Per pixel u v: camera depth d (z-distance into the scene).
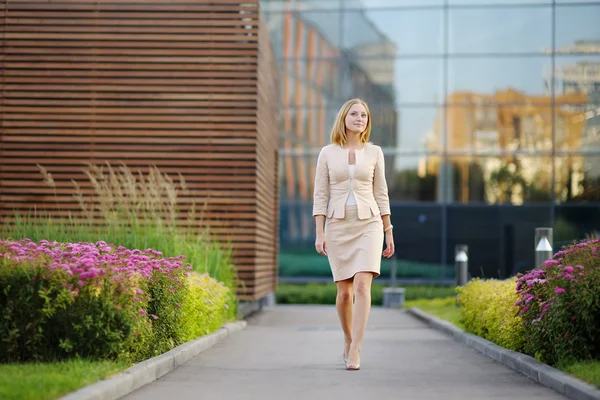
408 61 27.91
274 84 20.31
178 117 15.27
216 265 13.73
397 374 8.16
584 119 27.19
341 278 8.57
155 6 15.36
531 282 8.42
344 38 28.12
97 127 15.23
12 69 15.29
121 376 6.86
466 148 27.47
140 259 8.73
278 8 28.22
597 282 7.64
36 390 5.75
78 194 15.11
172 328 9.21
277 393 6.91
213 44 15.33
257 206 15.40
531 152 27.25
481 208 27.19
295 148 27.92
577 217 26.88
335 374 8.13
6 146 15.17
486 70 27.67
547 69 27.48
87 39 15.32
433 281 26.89
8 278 7.37
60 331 7.48
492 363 9.16
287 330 14.03
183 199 15.16
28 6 15.34
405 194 27.47
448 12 27.84
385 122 27.77
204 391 7.01
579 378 6.96
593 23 27.38
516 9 27.67
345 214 8.50
